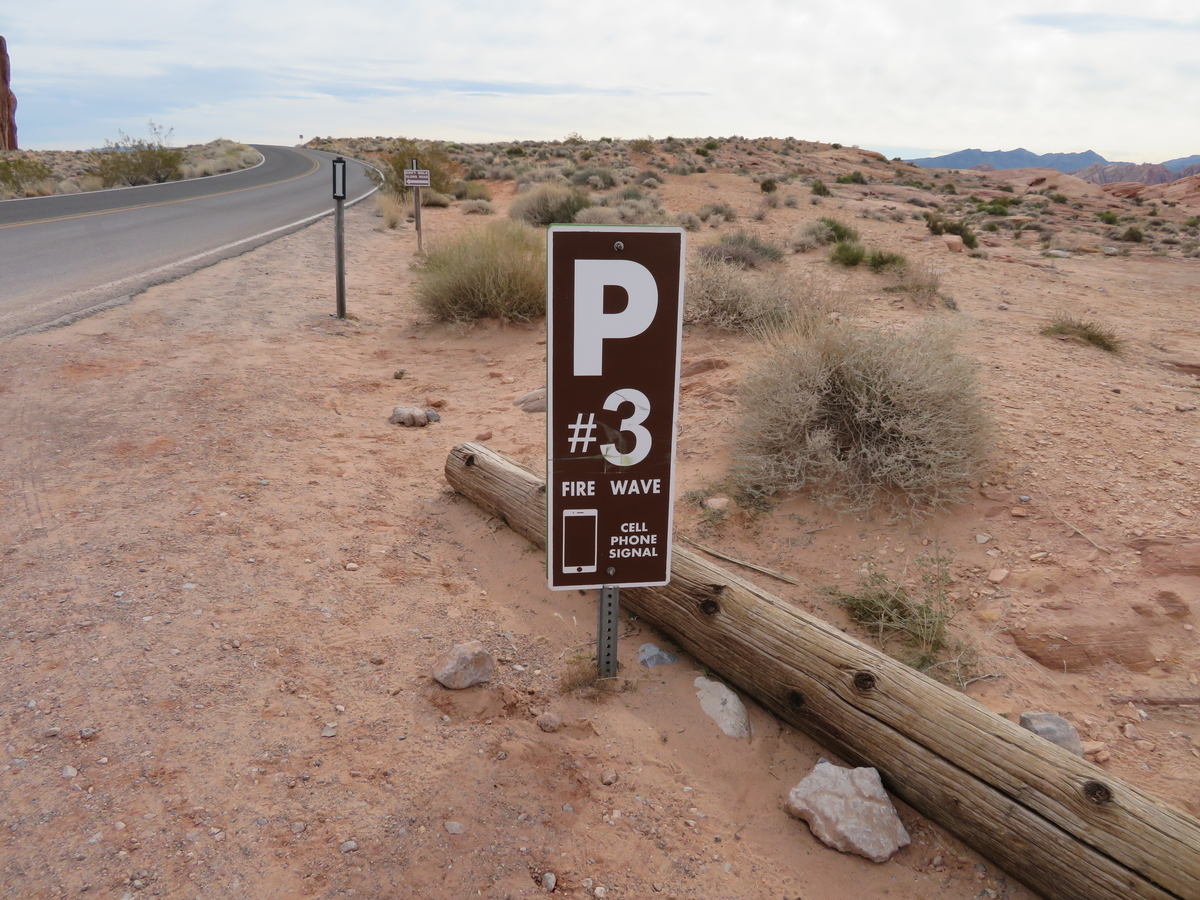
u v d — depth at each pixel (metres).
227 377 7.31
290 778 2.63
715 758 3.02
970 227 26.34
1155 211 46.84
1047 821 2.39
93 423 5.86
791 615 3.26
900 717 2.77
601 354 2.99
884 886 2.49
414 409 6.66
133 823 2.37
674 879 2.44
